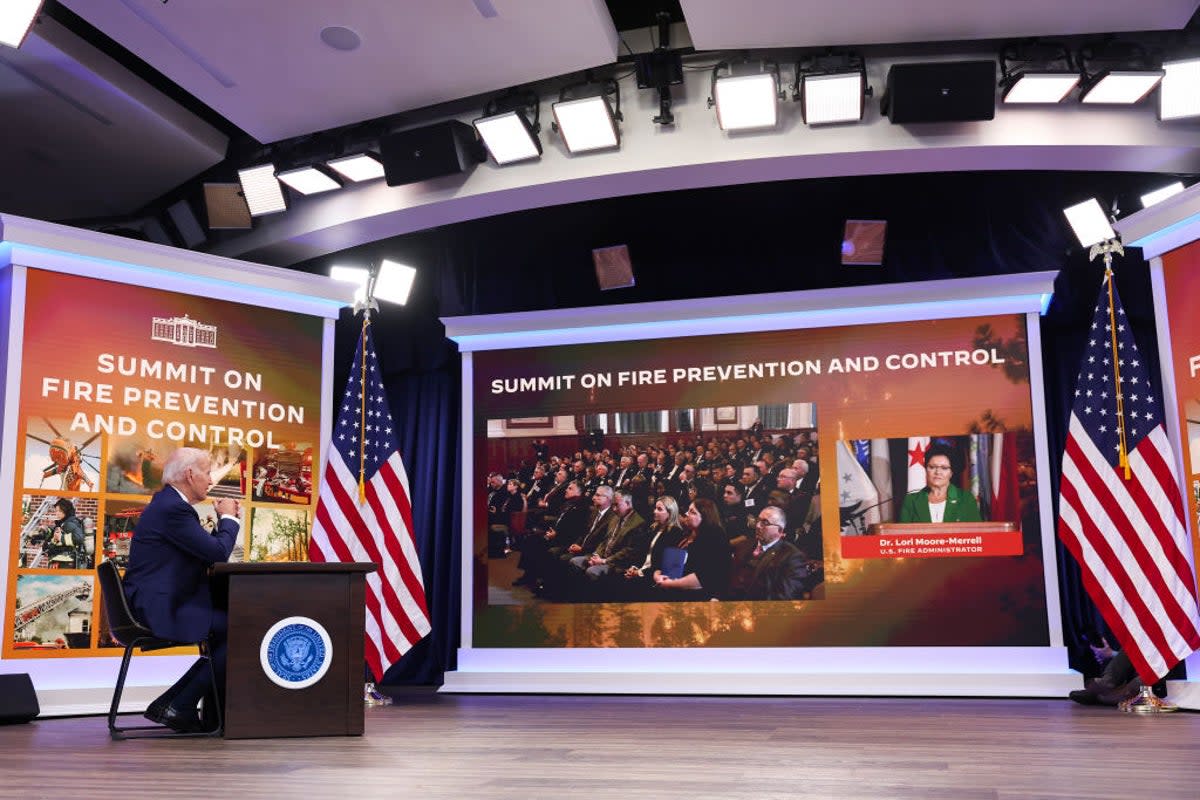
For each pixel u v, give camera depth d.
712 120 6.67
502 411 7.99
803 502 7.38
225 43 6.04
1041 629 6.93
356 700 4.51
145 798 2.83
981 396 7.23
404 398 8.94
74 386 6.54
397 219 7.39
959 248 7.53
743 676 7.21
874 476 7.30
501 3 5.71
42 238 6.44
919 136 6.41
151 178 7.78
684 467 7.62
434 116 7.18
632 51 6.82
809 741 4.30
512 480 7.89
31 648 6.21
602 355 7.88
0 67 6.35
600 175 6.79
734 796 2.85
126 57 6.92
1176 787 2.99
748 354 7.63
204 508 6.90
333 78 6.43
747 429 7.56
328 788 3.02
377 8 5.75
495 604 7.76
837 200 7.80
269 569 4.39
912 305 7.40
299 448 7.35
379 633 6.67
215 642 4.58
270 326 7.35
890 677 7.00
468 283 8.35
